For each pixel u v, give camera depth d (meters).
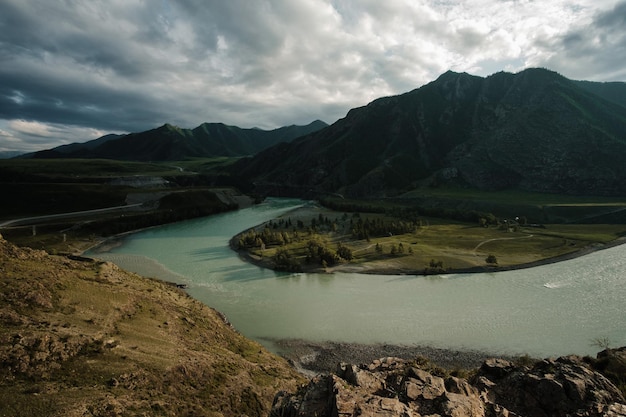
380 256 125.38
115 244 153.00
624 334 68.94
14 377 35.59
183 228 187.38
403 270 111.31
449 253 128.88
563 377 27.17
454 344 67.56
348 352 65.44
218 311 80.62
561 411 24.94
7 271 52.69
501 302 86.00
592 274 104.81
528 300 86.69
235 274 110.12
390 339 69.81
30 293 48.03
